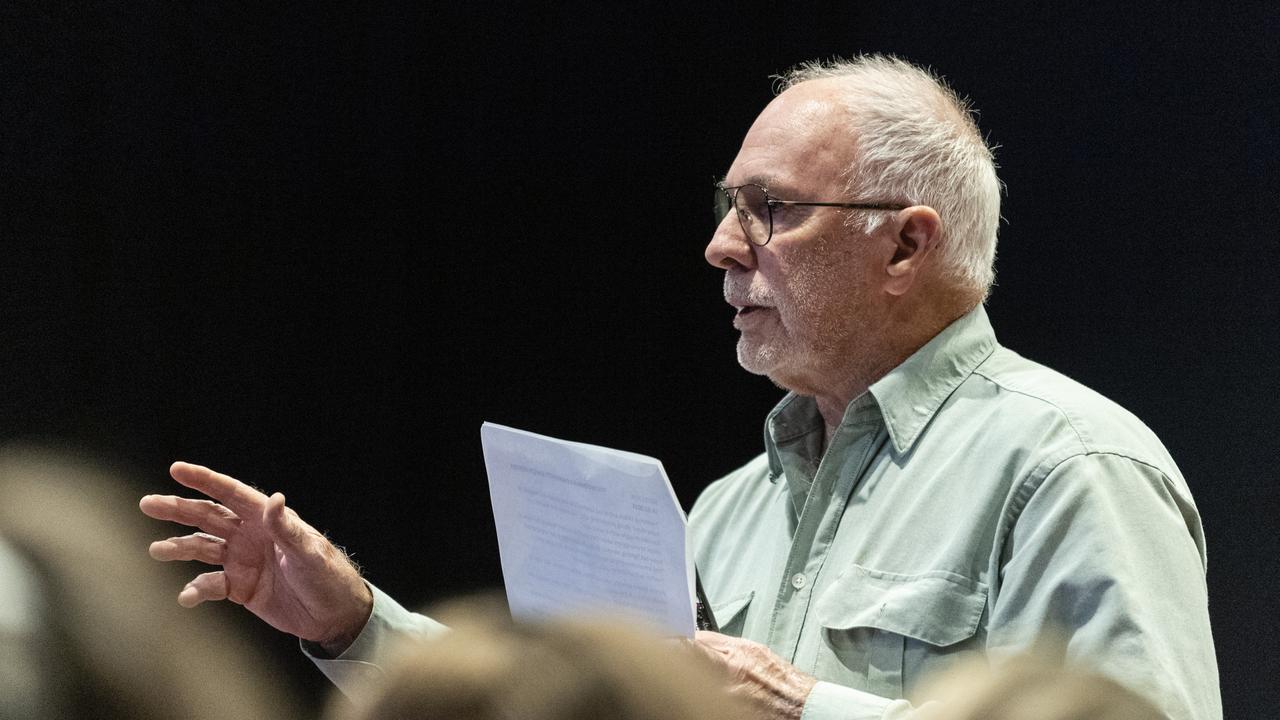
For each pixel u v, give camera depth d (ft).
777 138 13.02
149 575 4.08
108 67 19.98
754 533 13.61
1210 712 10.41
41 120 19.54
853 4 21.07
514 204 23.16
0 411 19.40
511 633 4.03
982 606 11.11
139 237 20.33
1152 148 17.98
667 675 3.85
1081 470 11.00
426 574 23.25
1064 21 18.72
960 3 19.79
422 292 22.97
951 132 13.01
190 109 20.79
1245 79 17.15
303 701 21.50
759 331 13.03
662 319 23.06
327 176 22.09
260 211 21.47
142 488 20.17
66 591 3.87
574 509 10.40
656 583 9.91
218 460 21.25
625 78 22.75
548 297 23.24
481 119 22.95
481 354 23.25
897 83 13.28
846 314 12.71
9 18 19.30
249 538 12.07
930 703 4.91
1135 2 18.04
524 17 22.88
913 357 12.51
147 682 3.83
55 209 19.67
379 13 22.26
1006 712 4.10
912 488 11.92
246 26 21.21
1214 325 17.48
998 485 11.35
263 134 21.45
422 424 23.06
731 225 13.06
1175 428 17.83
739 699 10.23
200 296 21.01
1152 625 10.35
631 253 23.04
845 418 12.55
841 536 12.21
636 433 23.16
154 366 20.47
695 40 22.43
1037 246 19.03
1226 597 17.34
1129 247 18.21
